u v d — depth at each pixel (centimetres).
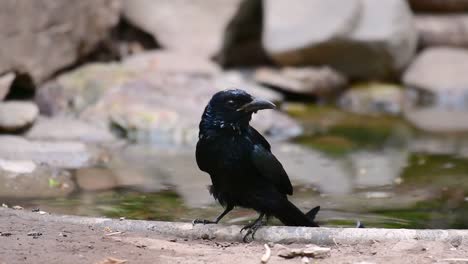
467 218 977
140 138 1428
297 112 1738
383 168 1270
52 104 1532
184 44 1877
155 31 1884
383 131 1587
